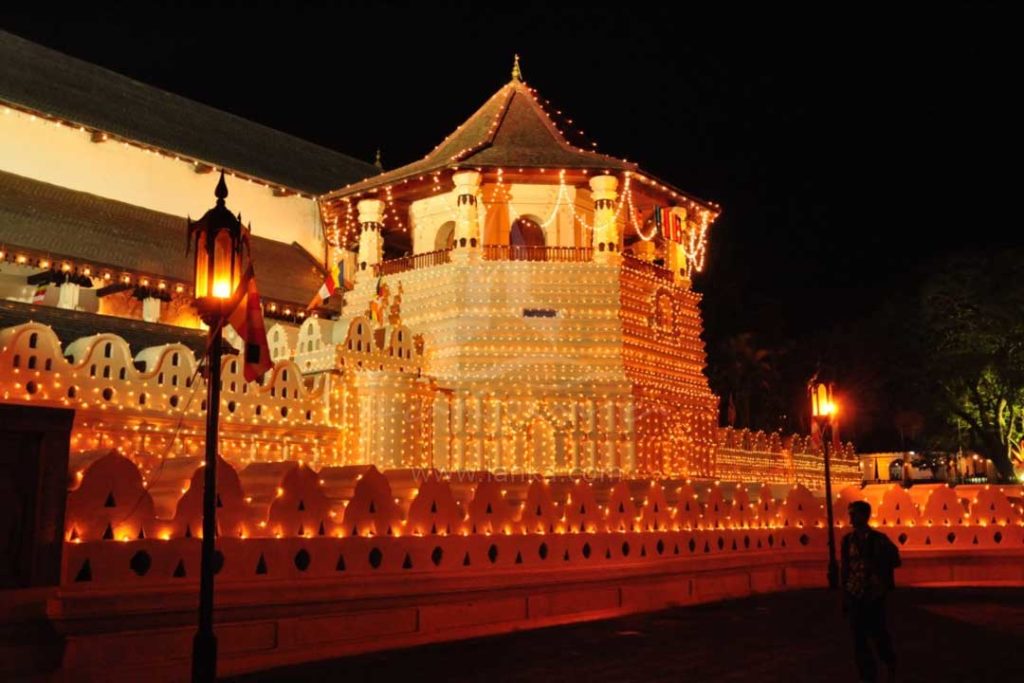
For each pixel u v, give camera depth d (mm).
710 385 56781
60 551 10523
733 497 22141
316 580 13070
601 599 17797
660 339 29859
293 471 13242
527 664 12438
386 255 39281
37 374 17766
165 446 19688
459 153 28672
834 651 13602
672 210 31766
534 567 16516
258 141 39594
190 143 35094
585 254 28250
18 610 10102
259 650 12273
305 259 37031
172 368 20141
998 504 24953
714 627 15961
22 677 10086
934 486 24906
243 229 11500
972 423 47750
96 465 11156
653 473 27781
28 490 10383
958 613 17906
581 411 27094
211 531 10109
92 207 30547
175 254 30562
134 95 35594
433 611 14609
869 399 53344
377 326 27141
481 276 27641
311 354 24469
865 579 11109
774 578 23000
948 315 47156
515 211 29828
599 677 11625
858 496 24469
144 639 11172
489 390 26781
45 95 31062
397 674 11680
